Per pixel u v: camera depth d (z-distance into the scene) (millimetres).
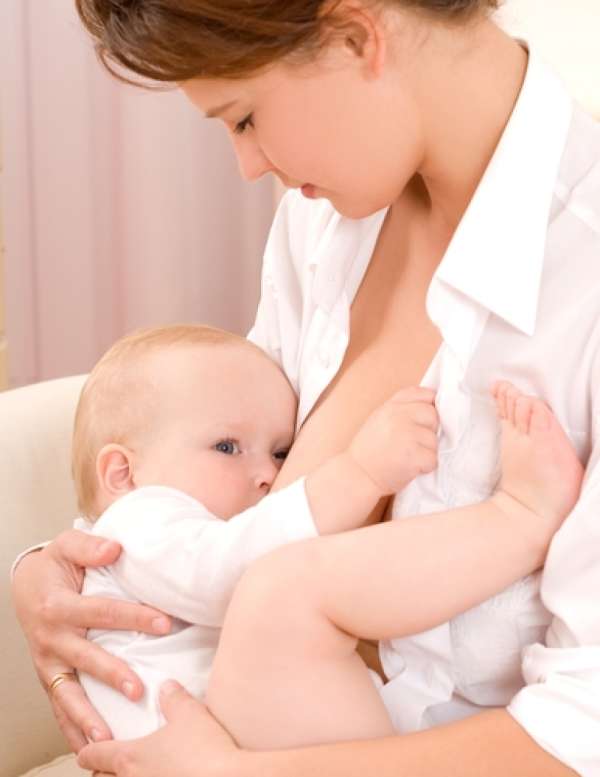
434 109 1326
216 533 1465
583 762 1170
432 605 1289
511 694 1382
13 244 3705
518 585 1329
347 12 1229
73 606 1556
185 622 1567
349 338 1607
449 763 1204
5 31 3533
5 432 2068
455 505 1375
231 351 1699
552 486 1280
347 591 1296
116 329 3852
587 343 1281
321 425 1586
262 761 1265
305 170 1326
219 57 1207
